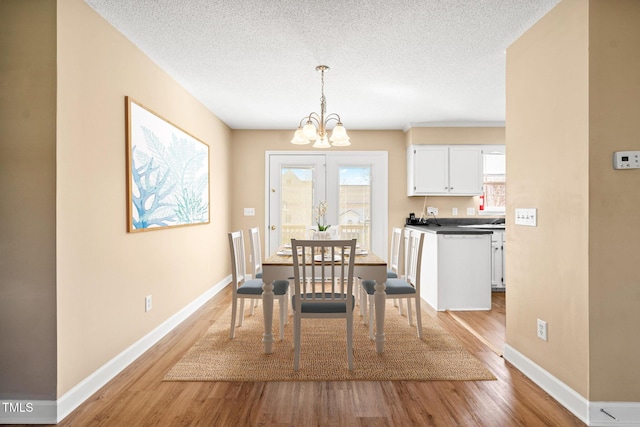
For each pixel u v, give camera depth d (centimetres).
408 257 354
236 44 275
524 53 255
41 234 193
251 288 313
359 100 415
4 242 194
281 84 362
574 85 204
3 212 194
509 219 273
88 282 220
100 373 229
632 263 193
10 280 194
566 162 210
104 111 237
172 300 340
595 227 193
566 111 211
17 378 194
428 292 433
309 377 240
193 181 391
